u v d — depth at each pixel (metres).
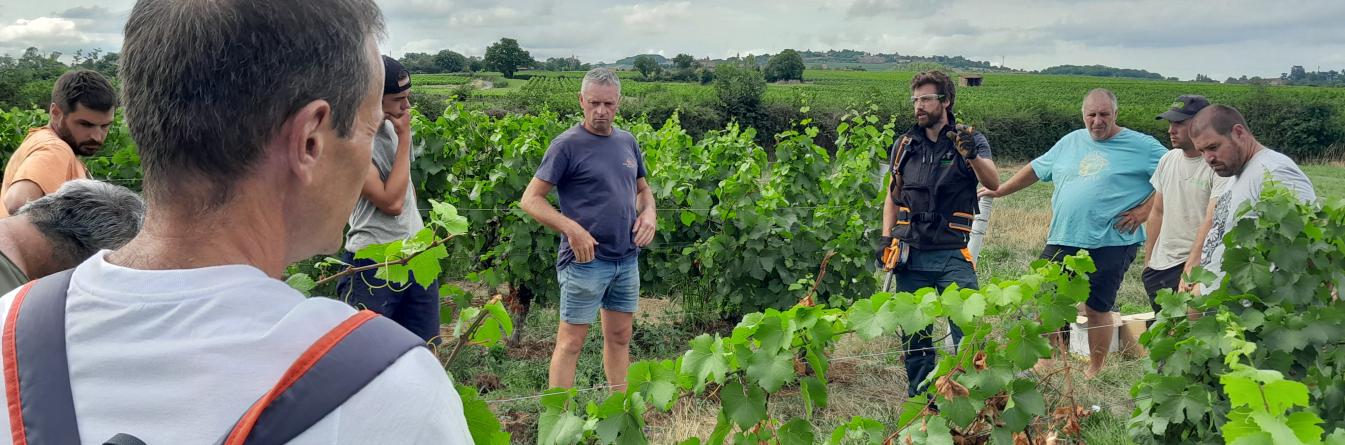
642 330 7.12
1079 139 5.51
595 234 4.40
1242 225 3.42
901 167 4.81
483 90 58.06
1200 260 4.61
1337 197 3.62
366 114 0.93
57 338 0.83
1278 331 3.22
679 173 7.71
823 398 2.48
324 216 0.91
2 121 11.76
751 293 7.13
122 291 0.82
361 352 0.77
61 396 0.80
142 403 0.77
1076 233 5.42
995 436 2.60
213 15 0.81
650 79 80.81
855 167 7.39
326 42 0.85
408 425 0.76
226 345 0.77
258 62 0.81
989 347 2.59
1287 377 3.26
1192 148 5.05
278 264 0.90
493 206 6.98
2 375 0.83
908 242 4.73
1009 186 6.00
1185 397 3.11
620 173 4.48
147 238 0.87
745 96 32.56
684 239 7.50
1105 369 5.64
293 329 0.78
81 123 3.79
